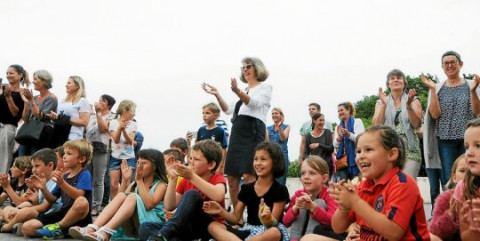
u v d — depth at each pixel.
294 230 4.23
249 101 5.53
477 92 5.60
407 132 5.75
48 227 4.93
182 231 4.01
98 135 7.27
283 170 4.31
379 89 6.10
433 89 5.65
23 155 7.25
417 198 2.77
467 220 2.79
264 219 3.87
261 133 5.61
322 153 7.65
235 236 4.02
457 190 3.04
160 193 4.84
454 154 5.59
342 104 7.58
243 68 5.91
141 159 4.97
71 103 7.14
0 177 5.76
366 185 3.01
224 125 7.86
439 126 5.68
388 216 2.70
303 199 3.95
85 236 4.38
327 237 3.64
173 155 5.06
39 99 7.27
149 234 4.49
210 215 4.21
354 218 3.12
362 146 2.91
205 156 4.59
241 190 4.40
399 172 2.86
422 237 2.77
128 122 7.87
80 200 4.97
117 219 4.55
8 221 5.45
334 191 2.79
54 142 6.95
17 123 7.58
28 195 5.71
